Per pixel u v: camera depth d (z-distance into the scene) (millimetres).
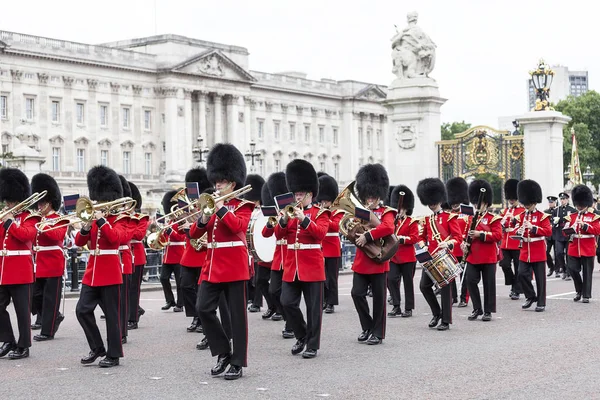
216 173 15922
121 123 118938
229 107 131500
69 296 29828
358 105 153625
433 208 20984
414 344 18125
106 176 17828
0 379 15188
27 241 17500
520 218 24516
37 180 19797
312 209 17172
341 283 33094
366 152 155375
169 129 122938
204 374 15359
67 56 111062
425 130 38688
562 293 27703
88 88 114625
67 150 111562
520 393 13430
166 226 18562
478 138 38125
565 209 33156
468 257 21766
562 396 13219
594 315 22156
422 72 39156
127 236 16531
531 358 16203
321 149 149500
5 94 104375
